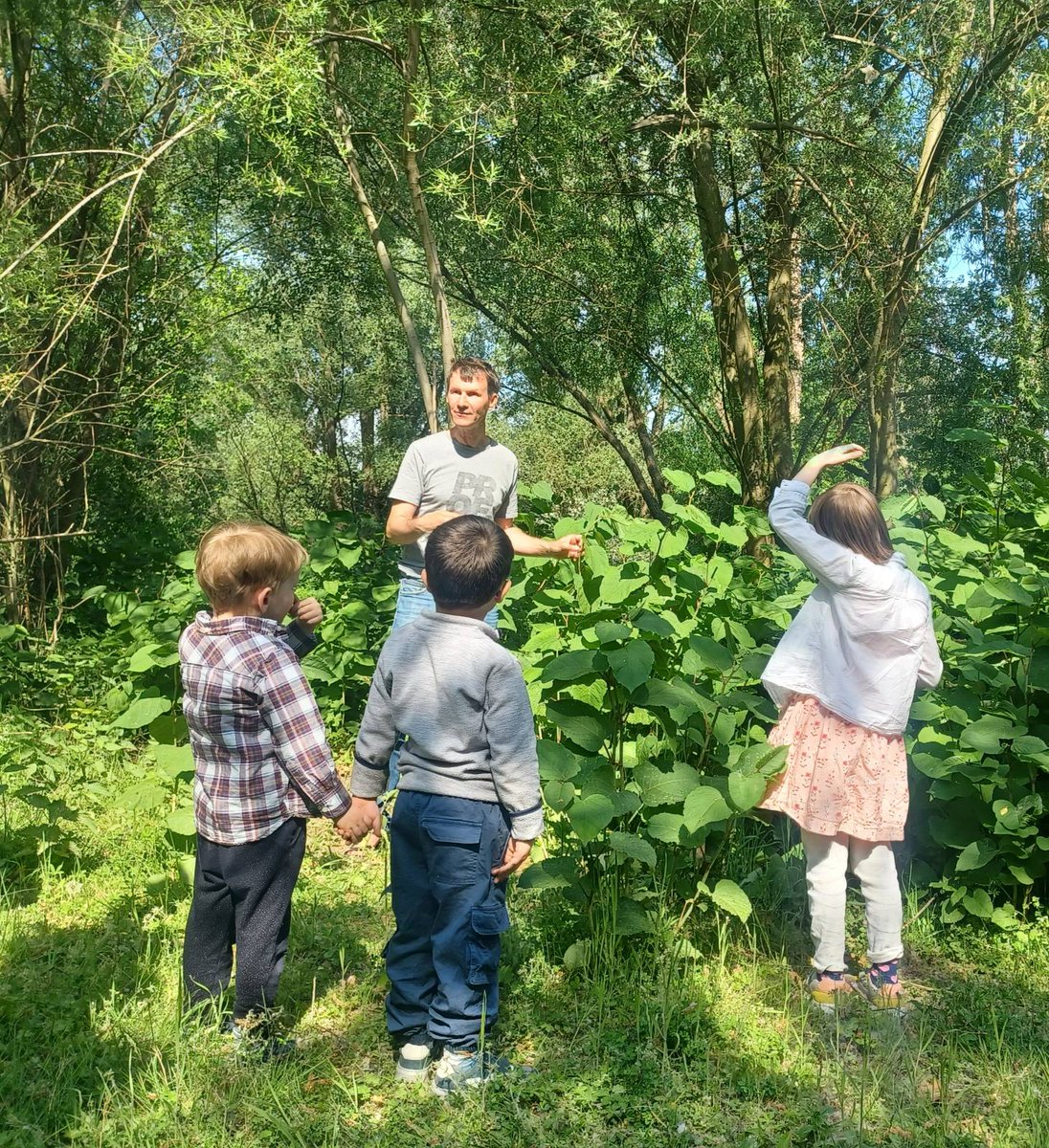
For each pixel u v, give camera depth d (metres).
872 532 3.31
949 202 10.97
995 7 9.48
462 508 4.29
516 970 3.40
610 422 15.27
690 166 11.27
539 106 8.54
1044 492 4.84
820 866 3.32
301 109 6.42
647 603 4.50
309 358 25.30
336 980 3.39
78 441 9.32
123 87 8.46
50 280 6.93
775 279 12.34
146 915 3.78
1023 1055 3.01
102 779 5.22
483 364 4.29
